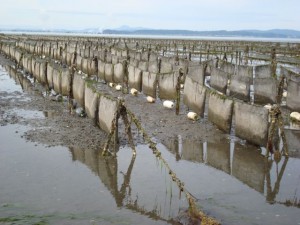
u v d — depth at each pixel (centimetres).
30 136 1437
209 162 1236
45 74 2441
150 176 1105
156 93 2259
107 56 3328
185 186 1040
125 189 1015
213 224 800
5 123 1620
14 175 1083
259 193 1006
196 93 1742
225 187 1043
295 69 3866
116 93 2411
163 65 2591
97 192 992
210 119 1606
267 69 2470
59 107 1973
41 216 855
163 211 892
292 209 918
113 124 1233
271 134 1241
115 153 1257
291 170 1171
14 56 4212
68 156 1245
